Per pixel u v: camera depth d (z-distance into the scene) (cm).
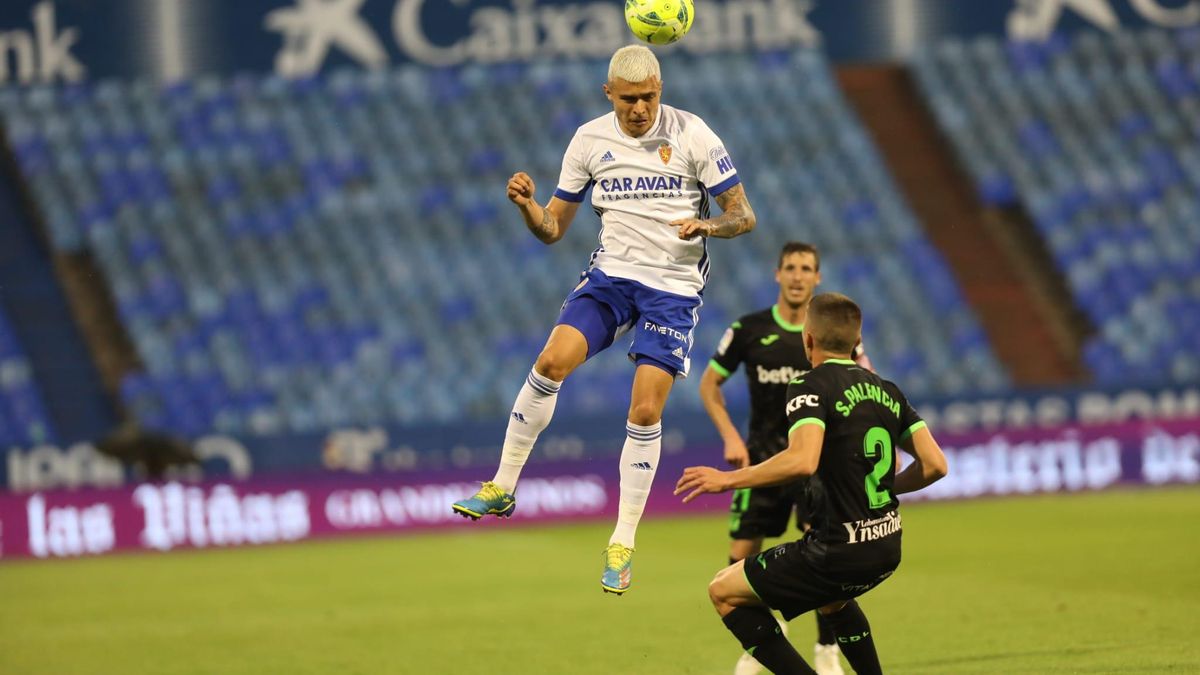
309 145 8150
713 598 2295
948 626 3269
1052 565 4219
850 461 2167
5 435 6744
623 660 3017
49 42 8031
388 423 6969
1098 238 8238
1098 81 9012
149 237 7656
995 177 8494
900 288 7825
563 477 6069
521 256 7794
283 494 5747
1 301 7362
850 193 8294
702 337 7438
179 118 8106
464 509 2280
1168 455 6538
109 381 7106
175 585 4538
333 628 3591
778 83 8750
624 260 2288
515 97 8506
